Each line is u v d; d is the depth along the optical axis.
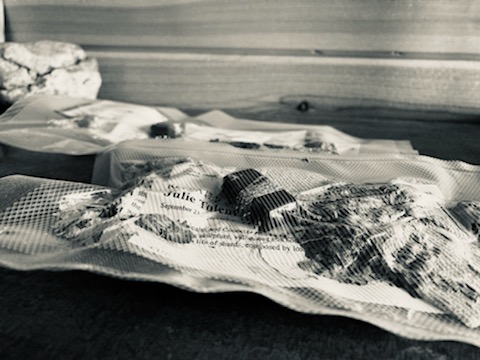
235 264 0.16
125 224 0.18
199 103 0.48
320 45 0.43
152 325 0.15
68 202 0.20
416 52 0.42
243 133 0.36
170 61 0.47
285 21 0.43
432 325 0.14
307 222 0.18
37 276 0.17
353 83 0.44
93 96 0.44
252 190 0.20
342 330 0.15
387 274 0.16
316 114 0.46
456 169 0.26
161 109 0.44
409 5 0.40
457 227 0.19
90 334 0.14
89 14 0.47
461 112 0.43
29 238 0.17
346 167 0.26
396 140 0.37
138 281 0.17
